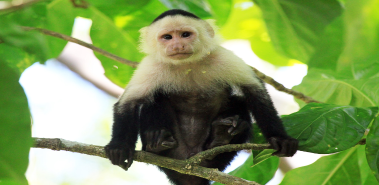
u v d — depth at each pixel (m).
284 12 7.70
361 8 2.35
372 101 7.70
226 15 8.73
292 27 7.80
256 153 6.38
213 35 8.41
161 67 8.30
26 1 3.22
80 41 7.25
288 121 6.59
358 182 7.15
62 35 6.72
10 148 3.02
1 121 3.05
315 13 7.56
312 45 7.83
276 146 6.36
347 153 7.20
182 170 6.36
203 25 8.32
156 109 7.87
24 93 3.15
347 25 2.43
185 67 8.26
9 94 3.12
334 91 8.34
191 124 8.30
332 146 5.67
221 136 7.46
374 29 2.36
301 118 6.40
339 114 6.00
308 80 8.73
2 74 3.16
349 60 2.48
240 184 5.95
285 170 14.21
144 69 8.25
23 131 3.07
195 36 8.01
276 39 8.06
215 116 8.29
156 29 8.28
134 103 7.86
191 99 8.30
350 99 8.09
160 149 7.30
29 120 3.11
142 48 8.61
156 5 8.62
